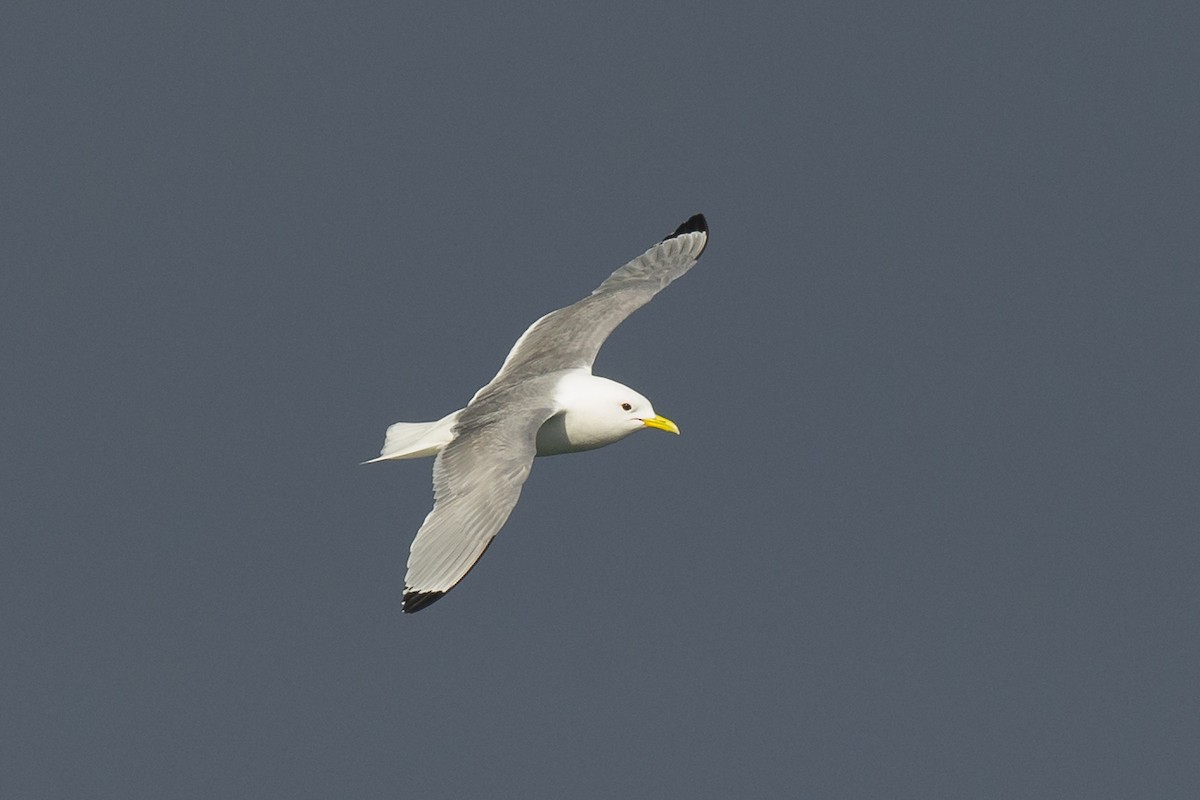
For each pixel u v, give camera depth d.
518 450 17.02
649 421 18.52
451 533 16.39
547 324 20.08
